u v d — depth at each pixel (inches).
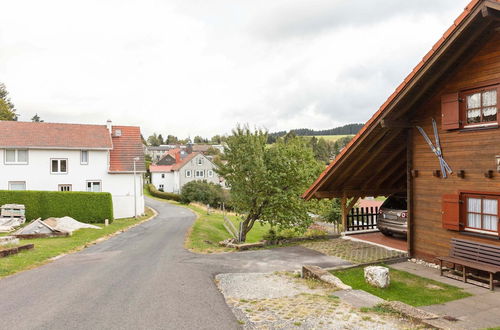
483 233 357.1
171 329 242.2
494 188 343.0
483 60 348.8
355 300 294.4
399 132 449.4
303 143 799.1
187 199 2135.8
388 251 475.2
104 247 659.4
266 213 709.9
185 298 310.5
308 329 235.6
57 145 1349.7
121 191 1446.9
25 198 1121.4
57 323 255.8
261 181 672.4
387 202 562.3
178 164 3125.0
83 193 1155.9
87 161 1407.5
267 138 721.0
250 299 305.0
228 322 252.5
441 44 336.5
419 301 297.7
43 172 1352.1
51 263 489.4
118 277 396.8
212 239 826.8
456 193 381.4
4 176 1314.0
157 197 2679.6
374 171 542.9
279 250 510.6
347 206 589.9
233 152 706.8
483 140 352.5
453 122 373.7
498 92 335.9
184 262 470.6
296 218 706.8
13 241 659.4
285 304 287.9
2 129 1363.2
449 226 385.1
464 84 367.2
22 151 1334.9
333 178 530.9
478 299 299.7
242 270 409.7
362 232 599.2
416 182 433.1
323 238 576.4
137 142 1604.3
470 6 308.8
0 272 415.5
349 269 400.5
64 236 792.3
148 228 1028.5
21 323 256.5
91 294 328.5
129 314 272.5
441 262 370.3
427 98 410.6
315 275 357.1
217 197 2159.2
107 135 1488.7
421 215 427.5
